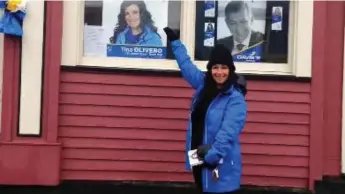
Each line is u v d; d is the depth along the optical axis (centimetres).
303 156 593
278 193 589
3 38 565
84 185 581
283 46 597
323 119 595
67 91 579
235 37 598
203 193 422
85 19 590
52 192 572
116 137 586
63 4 573
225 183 415
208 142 418
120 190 584
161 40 596
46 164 566
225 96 417
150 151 589
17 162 563
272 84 590
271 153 593
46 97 568
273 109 591
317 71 587
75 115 582
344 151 593
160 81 587
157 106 587
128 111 587
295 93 591
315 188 590
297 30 587
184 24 589
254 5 598
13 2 549
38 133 568
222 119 414
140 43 595
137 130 588
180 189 586
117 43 593
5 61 563
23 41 564
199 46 594
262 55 598
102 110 584
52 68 566
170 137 589
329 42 595
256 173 593
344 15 595
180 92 588
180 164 590
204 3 594
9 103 565
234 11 597
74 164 583
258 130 592
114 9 594
